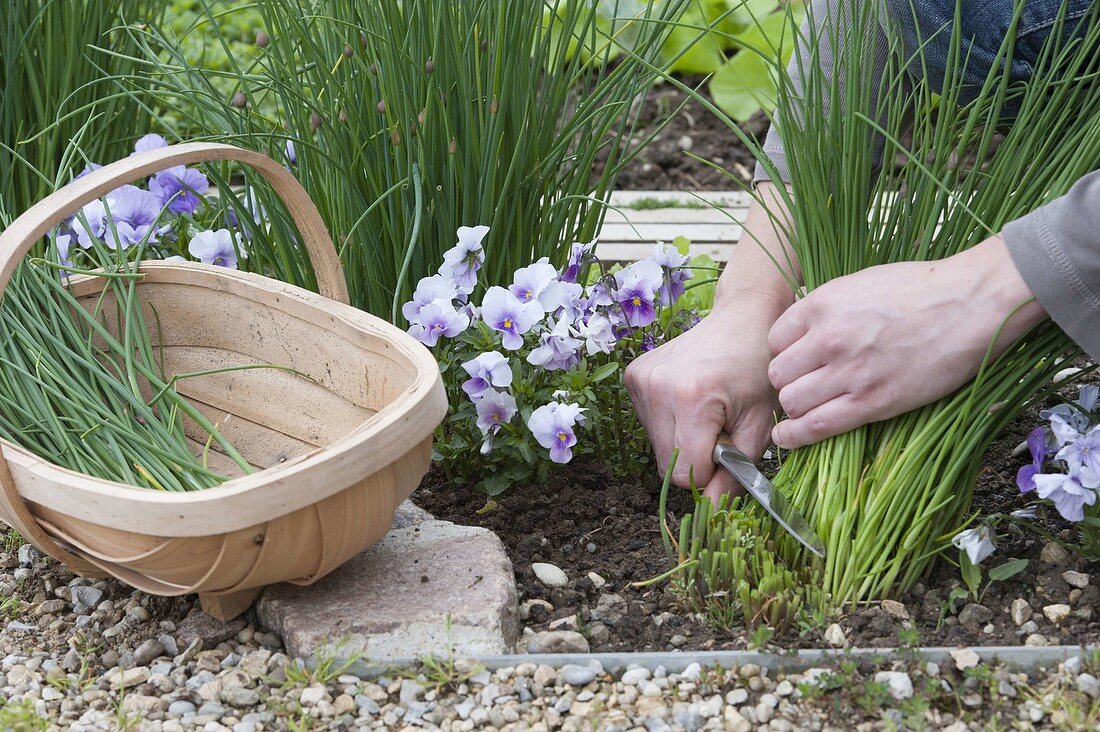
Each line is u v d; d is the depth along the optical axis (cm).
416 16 156
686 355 147
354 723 118
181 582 121
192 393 163
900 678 117
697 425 142
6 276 122
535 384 159
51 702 124
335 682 123
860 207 140
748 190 145
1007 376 131
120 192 179
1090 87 135
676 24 149
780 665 122
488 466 161
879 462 133
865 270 132
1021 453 167
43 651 134
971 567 130
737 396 144
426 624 127
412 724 118
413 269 168
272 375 155
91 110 212
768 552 130
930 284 124
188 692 124
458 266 156
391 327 137
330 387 149
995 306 121
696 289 224
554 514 156
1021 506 153
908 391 127
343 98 158
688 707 117
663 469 151
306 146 156
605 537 152
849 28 152
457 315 152
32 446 138
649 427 152
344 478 116
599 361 169
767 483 136
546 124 169
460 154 163
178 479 135
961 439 130
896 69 157
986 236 137
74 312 157
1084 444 126
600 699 120
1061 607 129
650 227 270
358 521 121
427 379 126
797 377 134
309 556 122
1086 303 118
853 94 136
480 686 122
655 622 133
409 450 122
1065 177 132
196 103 179
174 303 160
